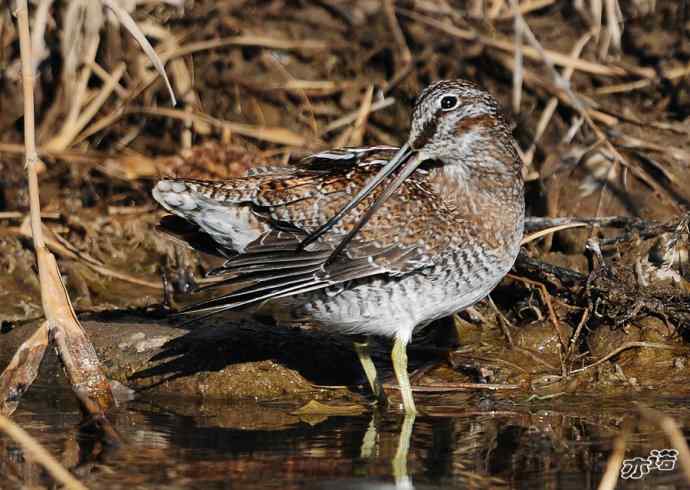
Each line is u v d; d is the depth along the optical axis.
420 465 8.51
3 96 14.32
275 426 9.61
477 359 11.07
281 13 15.27
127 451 8.88
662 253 11.70
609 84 14.30
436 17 15.02
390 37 14.93
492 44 14.44
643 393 10.30
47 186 13.76
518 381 10.67
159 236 13.17
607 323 11.23
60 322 9.95
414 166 10.01
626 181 12.95
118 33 14.37
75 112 14.13
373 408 10.16
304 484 8.12
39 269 9.97
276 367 10.82
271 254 9.91
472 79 14.49
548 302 11.30
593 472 8.31
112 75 14.39
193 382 10.74
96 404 9.88
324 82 14.69
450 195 10.06
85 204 13.75
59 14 14.31
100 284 12.75
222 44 14.65
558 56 14.29
